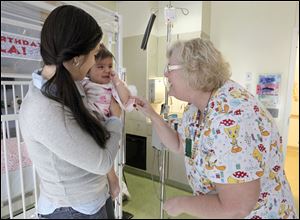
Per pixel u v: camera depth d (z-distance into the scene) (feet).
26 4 4.83
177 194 2.20
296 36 5.79
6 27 4.98
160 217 2.12
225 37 5.26
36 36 4.97
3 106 5.80
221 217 1.77
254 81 5.65
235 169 1.68
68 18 1.77
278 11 5.69
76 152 1.81
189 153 2.15
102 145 1.93
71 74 1.94
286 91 5.85
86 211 2.20
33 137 1.88
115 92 2.28
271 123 1.97
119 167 2.48
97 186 2.22
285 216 2.27
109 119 2.20
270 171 2.04
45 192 2.20
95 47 1.95
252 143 1.73
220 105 1.86
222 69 1.94
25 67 5.07
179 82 1.98
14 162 4.36
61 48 1.77
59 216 2.18
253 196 1.73
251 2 5.48
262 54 5.60
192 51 1.86
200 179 2.05
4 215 4.42
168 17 2.19
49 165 1.99
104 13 2.86
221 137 1.73
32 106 1.81
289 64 5.89
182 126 2.33
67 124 1.79
